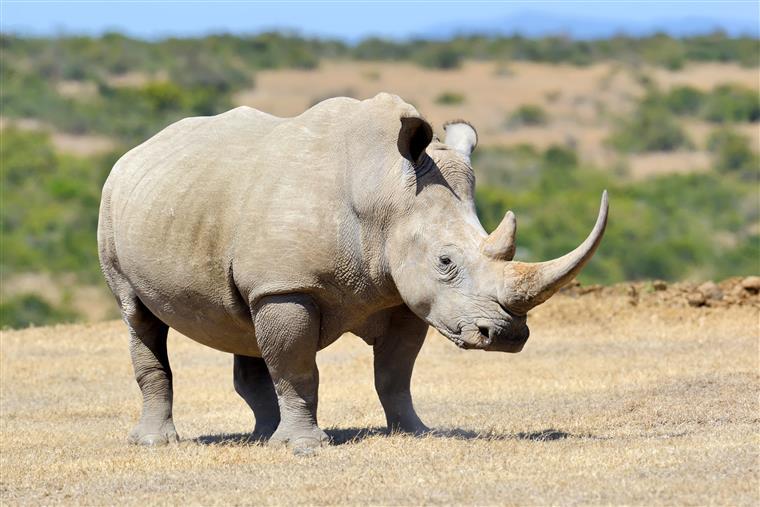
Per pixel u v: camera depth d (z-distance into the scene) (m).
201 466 34.88
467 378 52.34
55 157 187.88
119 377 56.53
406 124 34.28
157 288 38.06
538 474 31.52
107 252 40.09
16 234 146.88
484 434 38.09
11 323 119.06
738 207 186.00
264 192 36.06
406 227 35.09
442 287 34.56
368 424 42.31
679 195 193.12
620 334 61.97
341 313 36.50
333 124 36.62
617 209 168.25
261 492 31.09
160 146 39.12
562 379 50.66
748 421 38.34
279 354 36.22
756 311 66.38
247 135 37.56
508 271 33.69
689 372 49.75
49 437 42.00
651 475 30.94
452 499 29.44
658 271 144.00
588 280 135.25
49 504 31.27
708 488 29.33
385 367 38.59
